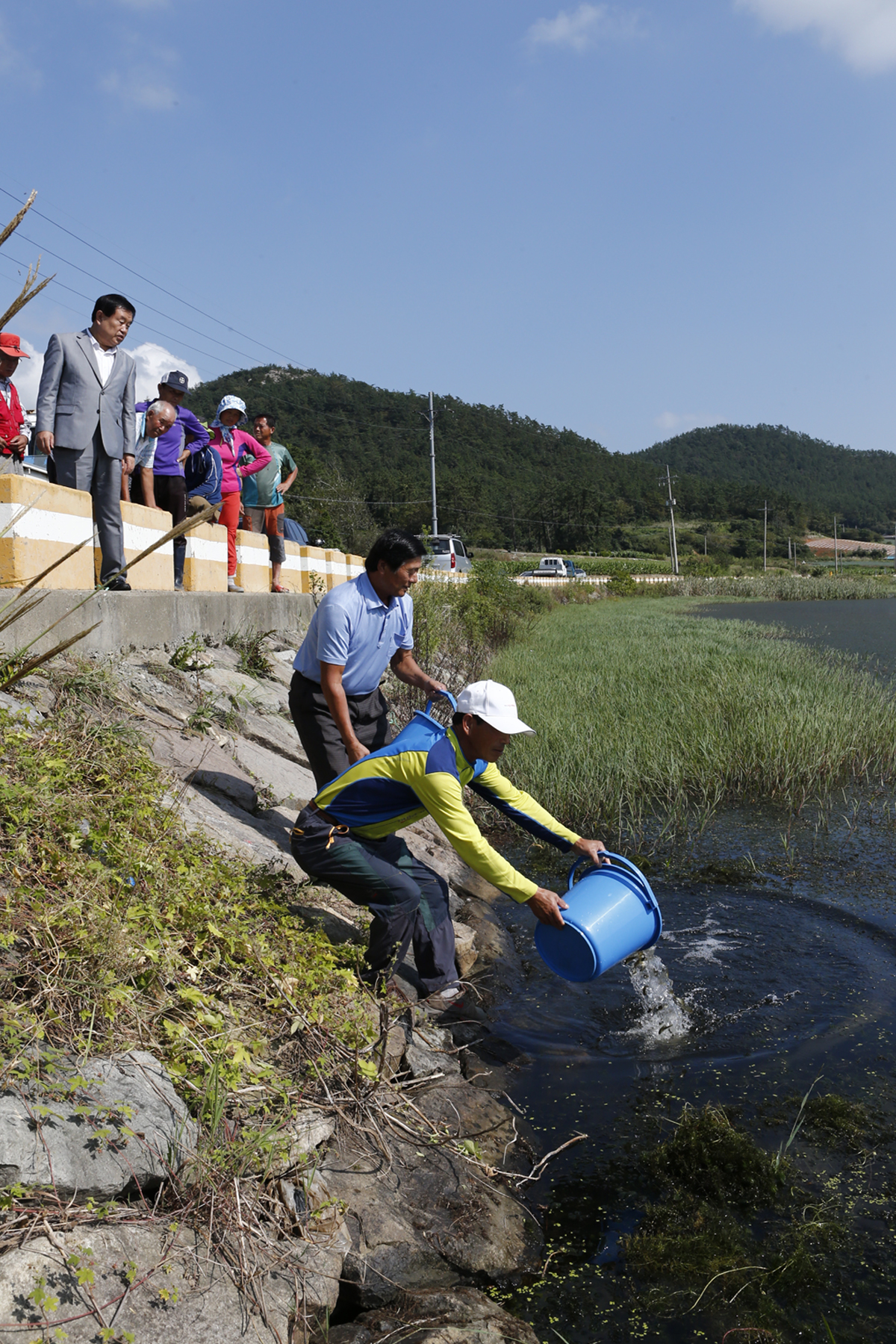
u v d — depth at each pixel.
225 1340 2.23
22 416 6.24
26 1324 2.01
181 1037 2.92
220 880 3.88
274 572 11.16
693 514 172.75
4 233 2.57
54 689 5.10
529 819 4.00
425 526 89.31
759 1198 3.17
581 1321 2.69
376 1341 2.48
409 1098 3.54
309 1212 2.73
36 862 3.31
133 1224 2.38
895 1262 2.88
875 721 10.12
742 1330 2.63
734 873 6.25
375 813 3.82
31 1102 2.38
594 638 20.69
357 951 4.14
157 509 7.70
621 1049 4.17
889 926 5.40
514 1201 3.18
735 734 9.42
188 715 6.10
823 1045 4.14
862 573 88.50
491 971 4.91
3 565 5.29
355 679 4.71
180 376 8.01
